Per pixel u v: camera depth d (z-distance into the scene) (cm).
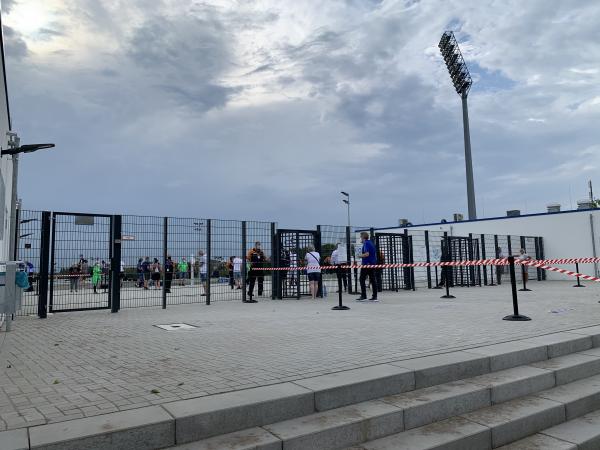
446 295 1344
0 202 903
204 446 309
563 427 436
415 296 1414
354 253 1633
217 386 392
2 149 1041
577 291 1529
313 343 594
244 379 414
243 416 338
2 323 837
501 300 1205
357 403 394
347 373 427
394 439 363
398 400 403
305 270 1462
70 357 535
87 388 396
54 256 995
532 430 418
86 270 1051
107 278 1088
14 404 352
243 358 507
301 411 363
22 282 802
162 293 1140
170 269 1177
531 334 638
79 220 1034
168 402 348
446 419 405
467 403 423
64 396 372
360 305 1132
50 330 768
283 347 570
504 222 2705
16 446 266
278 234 1402
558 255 2522
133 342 631
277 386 387
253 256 1321
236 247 1300
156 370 459
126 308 1116
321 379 407
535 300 1188
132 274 1122
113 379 426
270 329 729
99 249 1055
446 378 457
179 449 304
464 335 636
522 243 2408
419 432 377
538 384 486
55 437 279
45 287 967
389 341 598
